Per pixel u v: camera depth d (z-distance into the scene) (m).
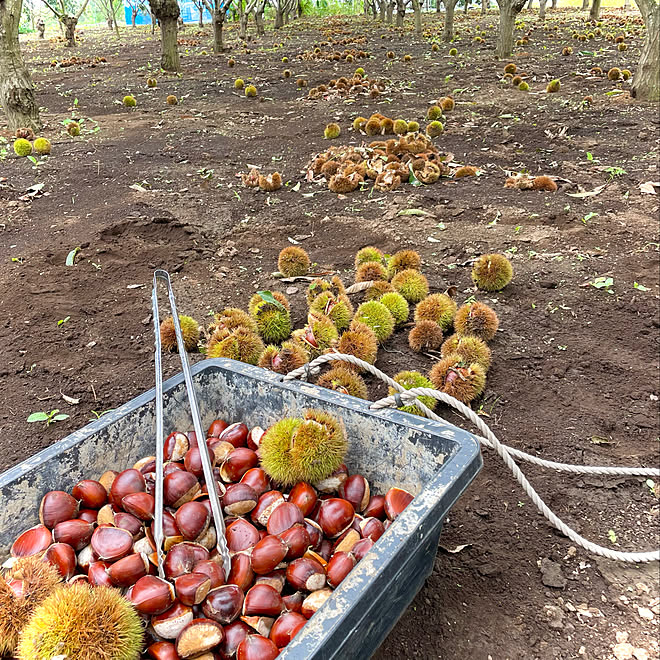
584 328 1.11
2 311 1.21
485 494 0.79
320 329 0.98
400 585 0.53
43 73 4.73
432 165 1.88
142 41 7.29
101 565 0.53
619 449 0.85
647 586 0.67
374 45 5.51
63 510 0.57
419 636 0.62
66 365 1.05
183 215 1.67
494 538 0.73
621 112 2.50
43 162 2.21
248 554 0.54
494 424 0.90
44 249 1.46
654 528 0.73
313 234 1.58
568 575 0.68
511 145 2.21
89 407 0.96
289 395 0.68
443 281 1.30
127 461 0.66
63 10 7.09
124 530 0.55
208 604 0.50
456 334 1.03
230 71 4.39
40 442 0.88
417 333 1.04
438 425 0.60
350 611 0.43
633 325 1.11
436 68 4.06
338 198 1.82
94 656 0.44
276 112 3.01
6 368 1.04
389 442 0.62
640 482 0.79
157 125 2.79
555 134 2.27
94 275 1.36
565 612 0.64
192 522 0.56
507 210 1.64
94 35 9.11
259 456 0.65
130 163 2.18
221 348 0.92
